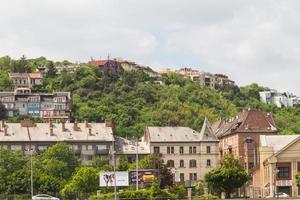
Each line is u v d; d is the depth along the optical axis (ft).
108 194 450.30
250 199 392.06
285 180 522.88
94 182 553.64
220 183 478.18
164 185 550.36
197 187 552.82
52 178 606.96
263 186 547.08
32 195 520.42
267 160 529.04
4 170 624.18
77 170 631.56
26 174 606.55
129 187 520.83
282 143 563.89
